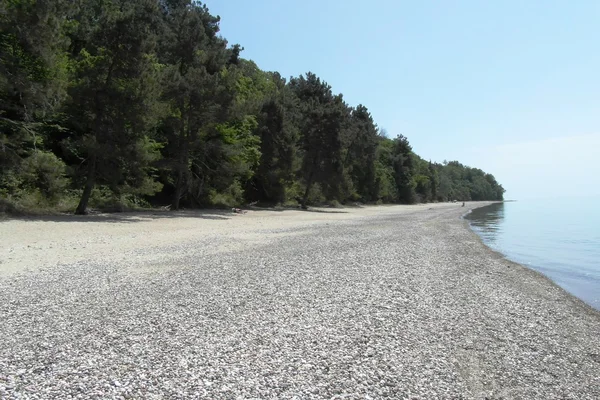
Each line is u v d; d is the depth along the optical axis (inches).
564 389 199.2
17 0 804.6
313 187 2225.6
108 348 222.5
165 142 1337.4
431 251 652.1
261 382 187.5
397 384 193.0
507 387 197.9
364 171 3043.8
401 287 393.1
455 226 1227.9
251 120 1660.9
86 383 180.7
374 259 546.9
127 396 170.6
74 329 251.3
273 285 381.7
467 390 191.9
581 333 289.7
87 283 367.9
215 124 1326.3
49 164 886.4
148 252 546.0
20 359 203.9
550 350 251.9
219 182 1451.8
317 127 1891.0
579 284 493.4
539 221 1758.1
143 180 1072.2
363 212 1998.0
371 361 217.8
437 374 207.3
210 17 1813.5
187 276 409.1
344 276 432.1
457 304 344.8
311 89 2345.0
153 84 999.6
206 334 249.4
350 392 181.9
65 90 892.6
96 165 992.2
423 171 4849.9
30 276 385.4
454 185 6373.0
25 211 870.4
